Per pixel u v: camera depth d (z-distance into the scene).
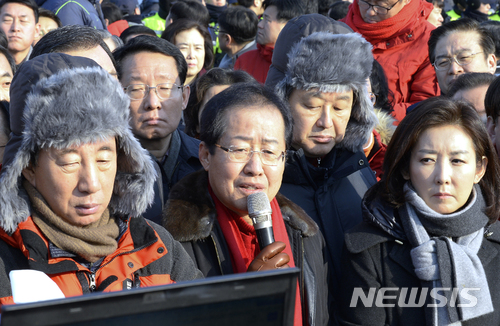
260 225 1.74
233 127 1.85
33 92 1.44
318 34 2.47
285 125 1.95
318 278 2.08
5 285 1.39
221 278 0.93
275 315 0.97
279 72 2.77
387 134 3.06
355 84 2.46
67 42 2.34
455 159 2.07
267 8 4.97
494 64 3.84
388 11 4.39
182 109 2.95
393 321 2.07
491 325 2.03
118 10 7.03
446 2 8.45
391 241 2.15
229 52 5.95
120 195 1.66
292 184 2.58
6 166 1.46
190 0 5.95
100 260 1.54
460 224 2.07
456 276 1.98
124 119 1.54
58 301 0.82
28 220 1.46
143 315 0.88
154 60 2.65
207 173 2.09
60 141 1.38
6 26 4.62
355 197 2.57
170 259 1.70
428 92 4.39
